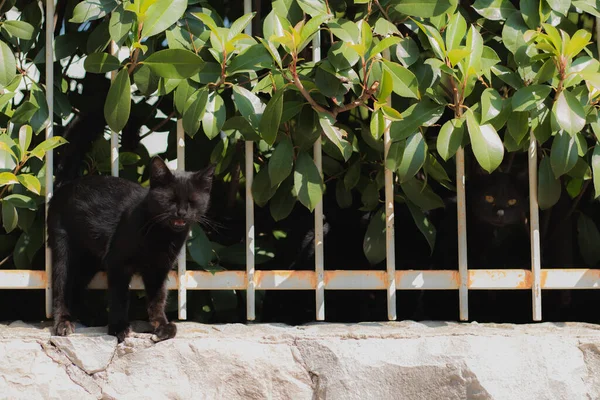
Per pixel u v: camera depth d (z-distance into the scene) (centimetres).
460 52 219
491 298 263
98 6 223
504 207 257
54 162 248
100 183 234
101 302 253
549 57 223
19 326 229
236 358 219
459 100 224
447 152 220
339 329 224
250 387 219
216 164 242
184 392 218
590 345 221
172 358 219
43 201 236
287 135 227
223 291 247
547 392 218
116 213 232
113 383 218
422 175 247
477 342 220
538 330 224
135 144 258
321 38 252
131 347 220
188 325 228
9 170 224
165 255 230
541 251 262
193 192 228
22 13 238
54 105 237
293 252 262
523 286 229
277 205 236
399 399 219
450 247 262
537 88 220
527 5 227
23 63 246
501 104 221
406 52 225
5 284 230
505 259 264
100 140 249
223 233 261
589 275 229
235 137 238
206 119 222
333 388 219
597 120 224
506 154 267
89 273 239
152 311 231
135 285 237
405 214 263
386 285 230
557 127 221
